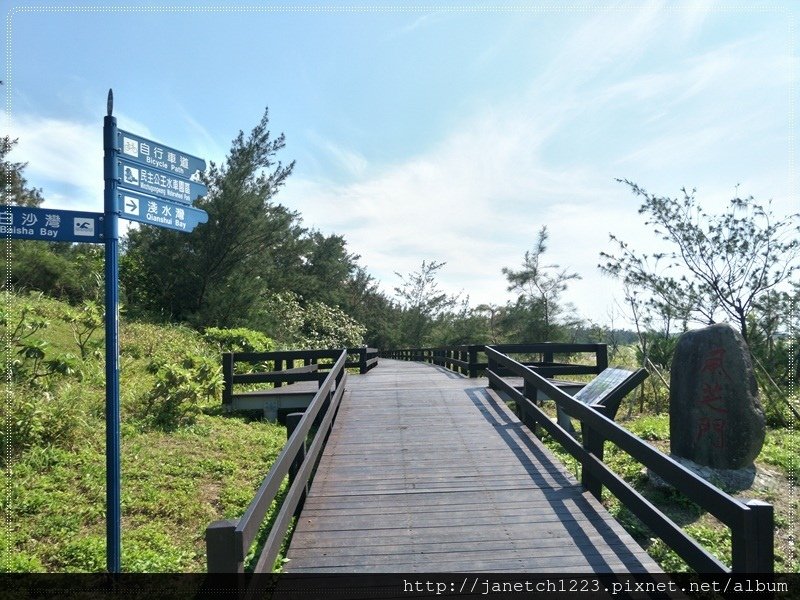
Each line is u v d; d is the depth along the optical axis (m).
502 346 12.10
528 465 6.63
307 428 5.49
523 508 5.40
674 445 7.72
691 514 6.31
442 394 10.70
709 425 7.33
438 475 6.32
